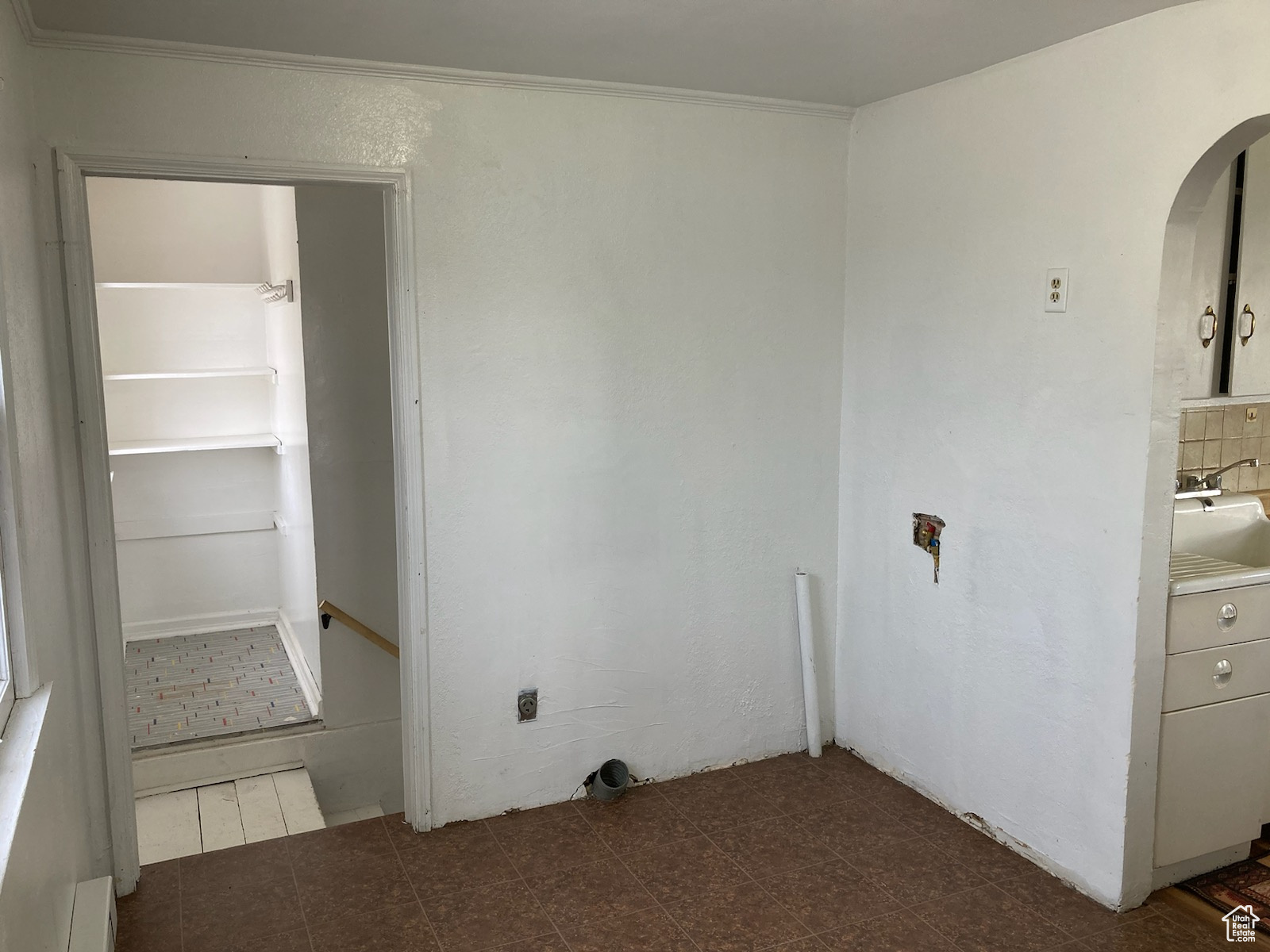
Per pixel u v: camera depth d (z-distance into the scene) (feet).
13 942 4.26
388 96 9.27
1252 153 9.16
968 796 10.37
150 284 16.01
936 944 8.36
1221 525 11.12
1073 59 8.57
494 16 7.86
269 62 8.75
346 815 13.65
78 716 8.14
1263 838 10.19
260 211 17.76
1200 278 9.21
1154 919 8.71
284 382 15.87
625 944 8.41
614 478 10.75
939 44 8.73
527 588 10.49
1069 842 9.20
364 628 12.98
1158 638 8.51
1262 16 7.14
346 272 12.57
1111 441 8.48
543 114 9.88
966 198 9.80
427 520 9.93
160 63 8.46
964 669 10.28
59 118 8.20
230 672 15.92
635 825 10.44
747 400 11.29
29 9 7.47
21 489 6.00
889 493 11.18
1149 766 8.69
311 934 8.58
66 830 6.79
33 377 6.95
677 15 7.88
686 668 11.44
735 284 11.03
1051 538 9.14
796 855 9.81
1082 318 8.67
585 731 11.03
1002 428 9.58
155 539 17.69
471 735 10.46
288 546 16.63
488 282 9.89
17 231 6.75
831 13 7.84
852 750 12.21
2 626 5.84
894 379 10.97
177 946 8.42
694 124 10.57
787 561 11.80
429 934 8.57
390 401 12.71
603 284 10.39
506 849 10.00
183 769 12.68
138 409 17.42
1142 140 8.02
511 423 10.18
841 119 11.26
